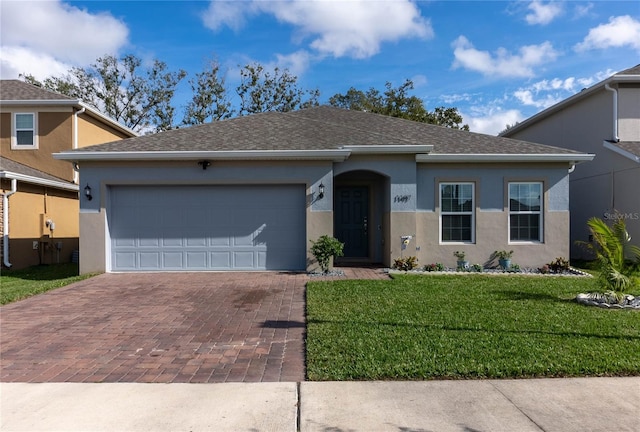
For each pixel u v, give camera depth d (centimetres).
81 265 1118
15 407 387
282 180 1130
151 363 495
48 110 1636
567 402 390
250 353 527
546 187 1238
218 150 1102
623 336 568
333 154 1096
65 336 597
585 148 1614
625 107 1464
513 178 1235
